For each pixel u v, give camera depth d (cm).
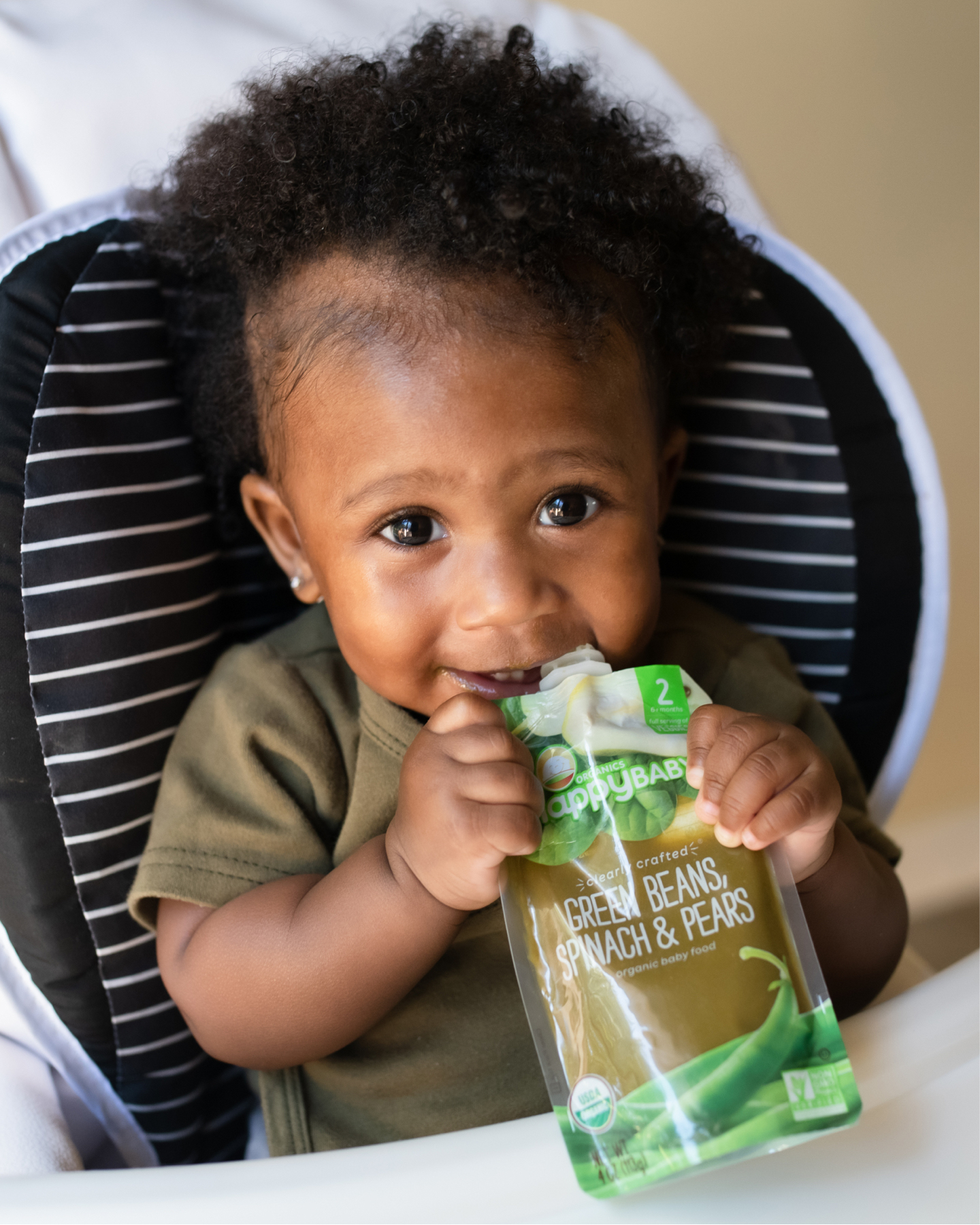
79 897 74
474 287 66
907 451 89
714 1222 45
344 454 68
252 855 73
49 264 74
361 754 78
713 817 54
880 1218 45
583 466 67
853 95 141
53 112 79
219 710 78
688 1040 49
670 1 134
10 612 71
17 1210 47
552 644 69
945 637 90
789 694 84
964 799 153
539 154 69
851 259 146
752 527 90
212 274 81
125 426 76
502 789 54
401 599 68
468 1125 74
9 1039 75
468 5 92
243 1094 90
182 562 80
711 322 83
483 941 76
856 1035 52
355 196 68
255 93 78
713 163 91
